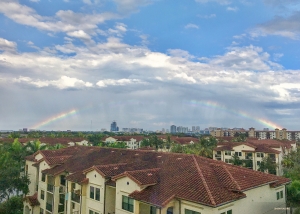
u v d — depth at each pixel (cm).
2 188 4225
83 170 3397
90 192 3100
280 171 7088
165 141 12556
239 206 2281
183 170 2680
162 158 3278
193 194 2167
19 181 4341
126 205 2620
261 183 2544
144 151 3778
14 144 6469
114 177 2738
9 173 4278
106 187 2909
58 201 3625
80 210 3138
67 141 11381
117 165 3186
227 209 2153
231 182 2350
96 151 4309
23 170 5278
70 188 3441
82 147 4819
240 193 2238
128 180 2606
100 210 2916
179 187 2345
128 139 14112
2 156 4706
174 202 2258
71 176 3344
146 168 3036
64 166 3791
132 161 3450
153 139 12031
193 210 2145
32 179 4481
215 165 2780
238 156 7594
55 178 3638
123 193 2652
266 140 9838
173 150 9431
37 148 6794
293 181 4681
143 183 2473
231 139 12862
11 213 4356
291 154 7600
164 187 2428
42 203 3916
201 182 2311
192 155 3103
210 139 9812
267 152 7062
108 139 13825
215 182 2388
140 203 2502
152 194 2352
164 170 2830
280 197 2938
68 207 3419
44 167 4012
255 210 2480
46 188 3834
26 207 4162
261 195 2584
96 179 3019
